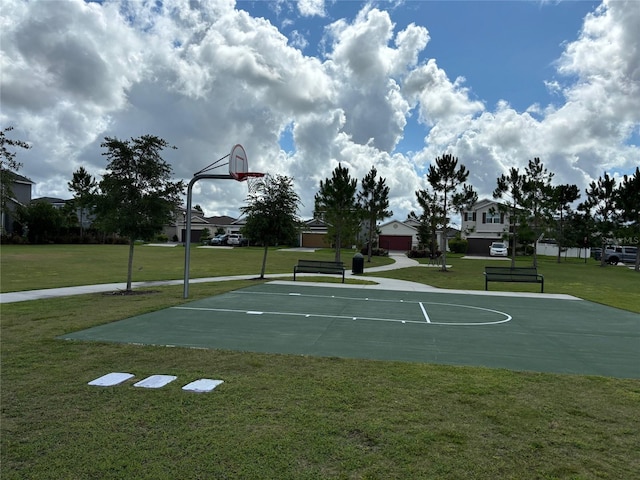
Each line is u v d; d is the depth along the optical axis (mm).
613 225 37188
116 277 19188
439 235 55938
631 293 17766
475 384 5359
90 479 3137
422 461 3453
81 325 8352
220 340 7555
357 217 30219
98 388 4922
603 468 3414
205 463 3367
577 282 22375
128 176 13664
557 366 6453
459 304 12969
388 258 43406
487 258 47344
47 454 3467
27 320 8805
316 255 41344
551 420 4297
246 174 14242
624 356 7141
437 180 27328
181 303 11555
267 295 13602
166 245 55688
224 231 70812
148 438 3752
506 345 7816
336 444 3699
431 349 7348
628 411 4570
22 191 48188
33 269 21688
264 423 4082
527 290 17844
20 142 19812
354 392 4965
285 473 3246
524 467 3400
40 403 4469
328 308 11469
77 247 44156
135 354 6406
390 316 10562
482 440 3834
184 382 5188
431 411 4453
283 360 6293
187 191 13188
